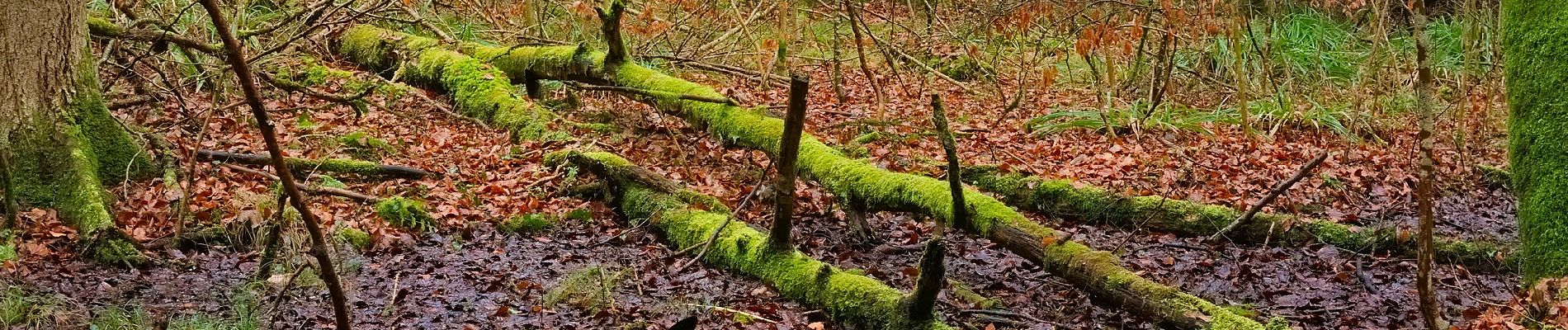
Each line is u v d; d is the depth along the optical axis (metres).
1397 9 14.23
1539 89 5.27
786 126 5.49
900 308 5.03
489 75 9.78
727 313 5.37
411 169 7.57
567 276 5.89
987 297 5.80
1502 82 11.95
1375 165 9.44
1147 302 4.94
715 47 13.16
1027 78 12.95
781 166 5.65
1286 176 8.82
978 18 14.23
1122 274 5.13
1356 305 5.93
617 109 9.97
